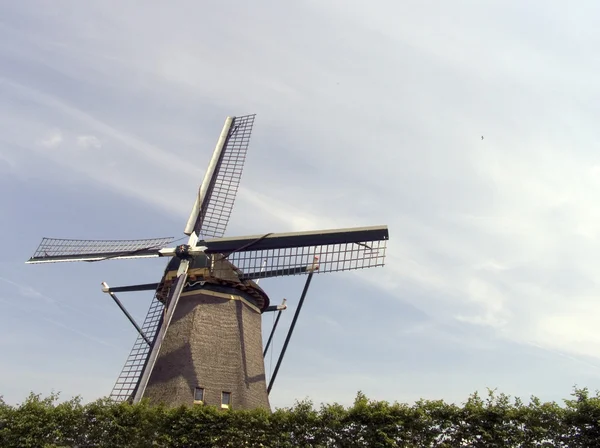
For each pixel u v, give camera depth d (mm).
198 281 30797
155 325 31703
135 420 24984
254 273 31688
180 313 30516
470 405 23234
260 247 31016
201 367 28672
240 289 31672
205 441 24422
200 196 34438
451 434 22922
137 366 30609
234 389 29016
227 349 29781
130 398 29141
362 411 23844
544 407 22453
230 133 38000
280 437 24375
